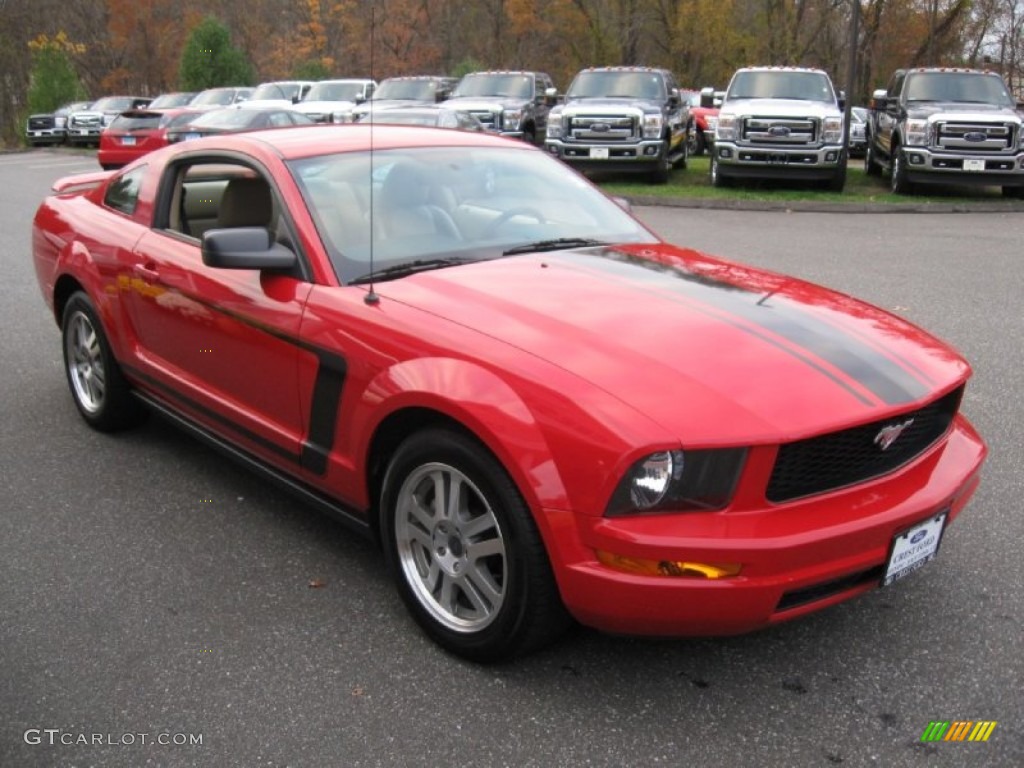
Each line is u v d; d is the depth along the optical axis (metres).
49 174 22.61
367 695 2.99
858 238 12.06
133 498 4.44
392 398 3.14
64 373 6.39
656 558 2.63
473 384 2.95
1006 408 5.57
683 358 2.96
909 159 15.99
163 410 4.67
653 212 15.05
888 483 2.96
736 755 2.72
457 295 3.40
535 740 2.78
